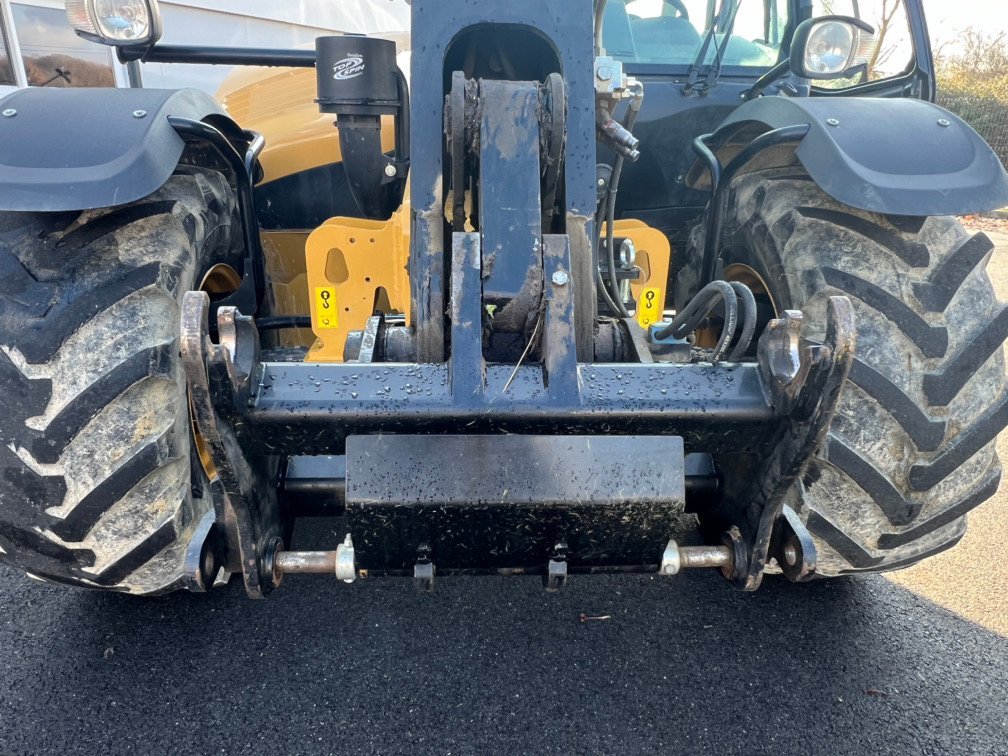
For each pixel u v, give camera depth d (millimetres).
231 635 2062
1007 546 2678
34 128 1642
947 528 1889
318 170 2955
